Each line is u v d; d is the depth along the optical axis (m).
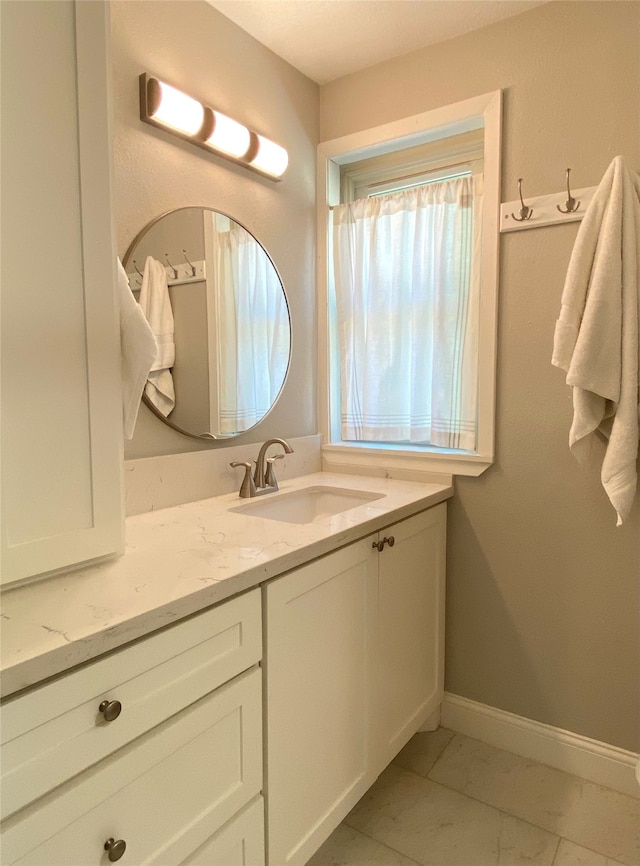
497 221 1.74
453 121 1.81
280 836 1.17
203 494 1.66
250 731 1.08
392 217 1.98
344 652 1.37
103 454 1.05
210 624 0.98
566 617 1.74
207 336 1.67
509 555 1.82
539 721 1.80
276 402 1.95
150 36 1.49
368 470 2.06
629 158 1.55
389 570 1.56
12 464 0.92
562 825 1.53
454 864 1.40
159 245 1.52
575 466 1.69
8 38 0.88
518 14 1.69
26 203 0.92
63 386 0.98
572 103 1.62
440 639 1.90
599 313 1.44
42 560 0.96
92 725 0.80
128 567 1.05
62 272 0.97
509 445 1.79
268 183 1.89
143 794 0.88
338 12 1.68
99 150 1.02
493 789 1.67
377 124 1.97
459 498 1.90
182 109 1.50
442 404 1.93
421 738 1.92
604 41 1.56
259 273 1.86
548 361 1.71
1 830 0.70
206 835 1.00
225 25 1.71
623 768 1.65
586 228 1.48
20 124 0.90
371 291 2.03
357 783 1.44
